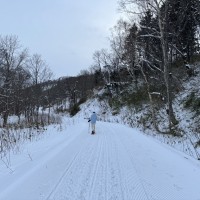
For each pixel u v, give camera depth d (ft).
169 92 78.84
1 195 19.56
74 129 74.02
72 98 272.10
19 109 146.30
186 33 108.99
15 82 147.33
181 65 116.88
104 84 203.10
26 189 20.86
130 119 117.19
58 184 22.31
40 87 190.60
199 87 91.40
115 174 25.66
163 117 94.02
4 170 26.71
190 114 81.15
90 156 33.91
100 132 64.85
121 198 19.47
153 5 76.74
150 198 19.67
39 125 86.22
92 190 21.02
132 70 147.13
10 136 50.88
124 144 44.68
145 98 123.65
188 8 90.68
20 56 162.91
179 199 19.63
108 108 165.27
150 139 51.42
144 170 27.37
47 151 36.32
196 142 60.08
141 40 101.30
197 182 23.52
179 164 30.04
